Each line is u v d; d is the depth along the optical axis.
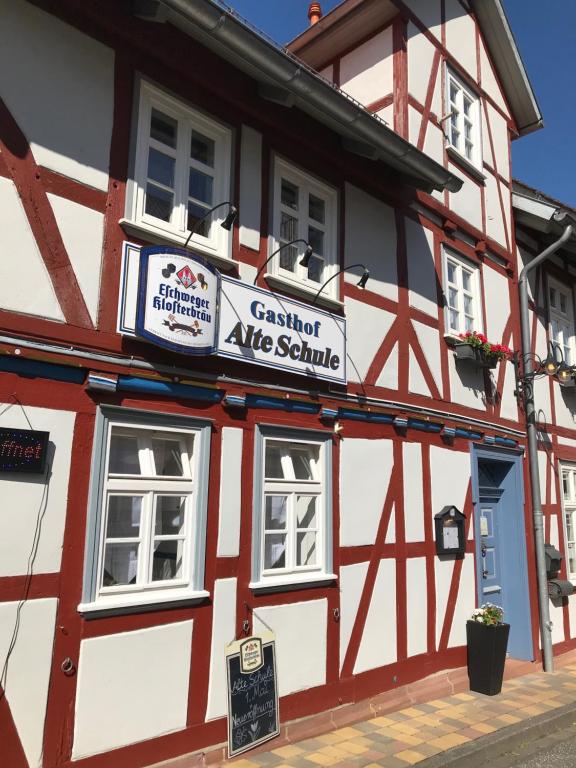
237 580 4.86
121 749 4.01
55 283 4.10
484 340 7.75
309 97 5.34
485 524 8.30
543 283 10.34
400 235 7.12
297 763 4.56
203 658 4.54
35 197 4.07
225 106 5.38
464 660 6.99
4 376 3.83
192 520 4.66
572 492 10.11
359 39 8.29
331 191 6.36
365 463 6.18
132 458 4.51
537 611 8.36
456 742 5.11
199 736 4.42
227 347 4.95
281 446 5.54
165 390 4.57
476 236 8.48
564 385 10.31
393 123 7.64
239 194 5.37
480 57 9.41
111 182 4.49
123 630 4.12
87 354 4.17
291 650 5.17
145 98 4.85
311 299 5.86
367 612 5.93
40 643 3.75
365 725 5.46
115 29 4.61
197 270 4.77
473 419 7.77
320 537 5.67
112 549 4.29
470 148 8.97
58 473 3.96
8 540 3.71
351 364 6.18
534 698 6.59
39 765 3.66
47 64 4.25
